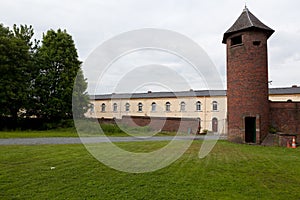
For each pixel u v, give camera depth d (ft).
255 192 22.22
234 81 69.36
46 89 108.27
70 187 22.48
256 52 67.46
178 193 21.50
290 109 68.64
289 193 22.13
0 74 97.35
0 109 97.04
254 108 66.44
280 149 54.44
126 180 24.99
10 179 24.27
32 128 105.91
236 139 67.82
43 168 28.99
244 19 69.56
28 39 117.29
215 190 22.49
